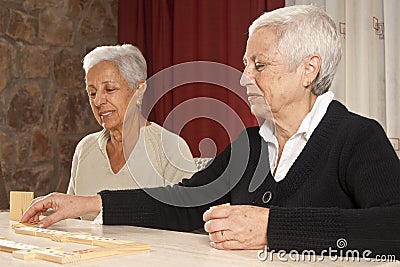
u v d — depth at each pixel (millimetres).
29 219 1774
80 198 1796
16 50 4238
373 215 1396
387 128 3256
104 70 2418
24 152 4281
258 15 3854
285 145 1725
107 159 2541
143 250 1375
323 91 1753
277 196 1669
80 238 1475
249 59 1746
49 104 4391
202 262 1261
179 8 4281
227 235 1388
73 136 4508
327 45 1720
